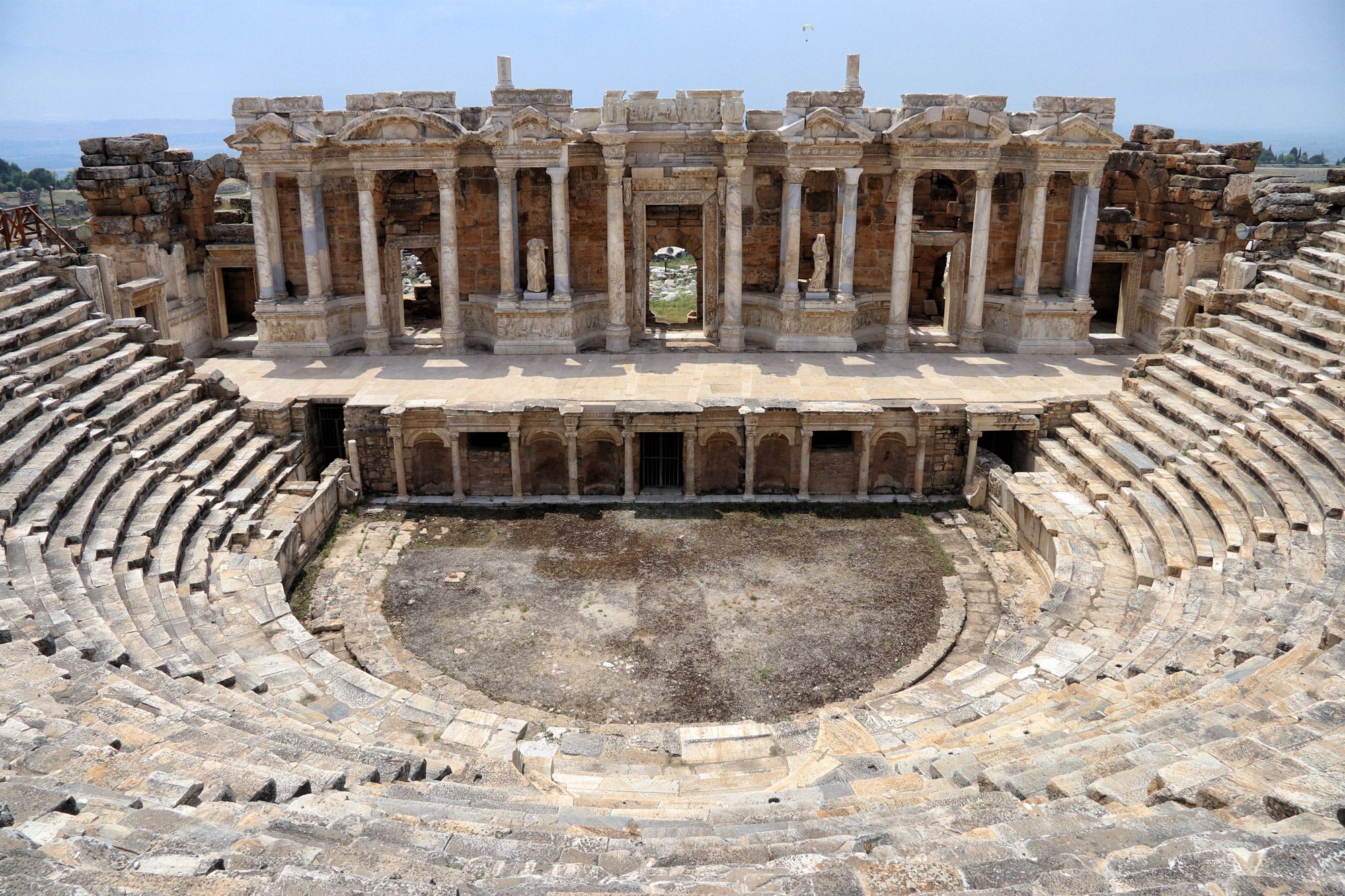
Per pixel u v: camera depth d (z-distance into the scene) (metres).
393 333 44.56
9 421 25.48
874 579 29.25
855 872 8.86
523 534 32.47
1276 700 14.17
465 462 35.38
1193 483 27.38
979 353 43.00
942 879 8.72
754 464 35.31
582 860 10.48
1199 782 11.05
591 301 43.91
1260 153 41.53
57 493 24.30
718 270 44.00
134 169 40.56
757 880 9.24
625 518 33.72
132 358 32.94
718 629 26.34
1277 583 20.97
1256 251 37.25
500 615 27.11
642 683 23.91
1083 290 42.91
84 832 9.49
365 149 40.12
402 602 27.89
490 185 43.38
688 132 41.12
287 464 34.28
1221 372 32.66
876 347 44.28
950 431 35.38
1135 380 35.47
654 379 38.06
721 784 16.20
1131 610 23.34
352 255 44.59
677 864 10.48
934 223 47.12
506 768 16.06
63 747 11.88
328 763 13.77
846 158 40.62
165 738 13.29
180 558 25.44
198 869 8.46
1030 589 28.67
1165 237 44.81
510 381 37.78
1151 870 8.28
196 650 20.33
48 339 30.55
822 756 16.59
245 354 44.59
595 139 40.44
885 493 36.34
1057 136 40.44
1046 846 9.44
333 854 9.39
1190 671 18.25
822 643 25.67
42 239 40.41
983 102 40.59
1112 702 17.25
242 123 40.28
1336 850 8.05
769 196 43.56
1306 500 24.27
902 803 12.66
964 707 19.38
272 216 42.38
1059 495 30.97
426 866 9.39
